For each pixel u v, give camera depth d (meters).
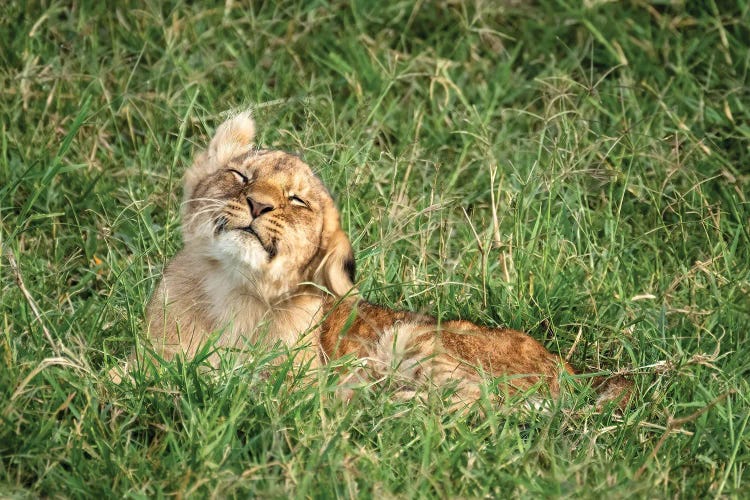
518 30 21.98
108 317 13.64
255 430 11.55
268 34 20.23
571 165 17.27
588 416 12.61
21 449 10.80
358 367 12.61
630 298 15.51
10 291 13.42
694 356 13.29
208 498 10.28
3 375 11.47
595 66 21.33
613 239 16.20
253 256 12.76
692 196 17.59
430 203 16.50
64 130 17.62
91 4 20.33
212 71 19.58
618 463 11.43
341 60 19.94
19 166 16.66
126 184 16.92
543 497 10.57
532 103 19.12
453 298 15.18
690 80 20.17
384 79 19.55
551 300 15.40
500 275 15.88
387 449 11.35
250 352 12.34
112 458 10.91
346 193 16.02
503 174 17.11
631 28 21.66
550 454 11.39
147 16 20.11
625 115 19.62
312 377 12.72
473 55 20.81
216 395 11.78
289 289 13.16
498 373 13.74
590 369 14.34
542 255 15.86
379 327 14.08
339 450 11.09
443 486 10.87
